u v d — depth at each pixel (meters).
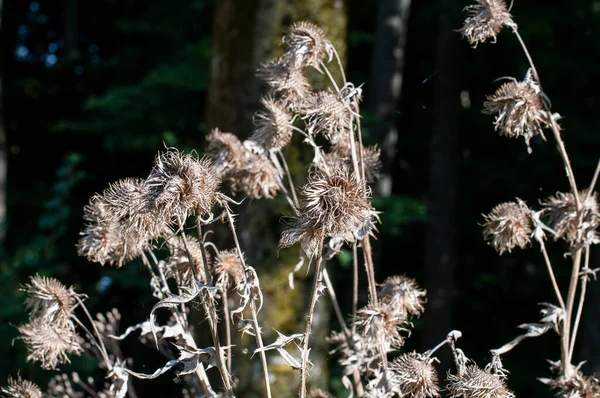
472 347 10.98
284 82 2.33
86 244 2.11
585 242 2.24
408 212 8.91
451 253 10.47
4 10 16.66
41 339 2.05
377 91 9.80
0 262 7.47
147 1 12.38
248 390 4.00
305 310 4.35
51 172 13.85
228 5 4.77
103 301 9.83
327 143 4.35
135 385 7.27
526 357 9.73
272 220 4.28
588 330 7.11
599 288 7.08
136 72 12.33
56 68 13.85
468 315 11.48
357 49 11.91
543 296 10.36
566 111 9.12
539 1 8.48
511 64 11.05
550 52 8.79
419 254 12.18
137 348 7.43
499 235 2.32
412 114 12.17
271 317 4.23
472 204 11.56
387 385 1.97
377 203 8.62
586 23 8.41
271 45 4.66
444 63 10.53
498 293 11.25
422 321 10.41
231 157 2.47
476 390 1.83
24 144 13.74
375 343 2.02
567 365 2.19
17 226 12.61
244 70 4.67
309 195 1.68
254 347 3.97
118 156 11.96
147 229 1.75
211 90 4.91
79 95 13.37
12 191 13.07
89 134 12.18
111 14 17.08
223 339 3.82
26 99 13.53
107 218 1.88
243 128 4.69
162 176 1.69
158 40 11.80
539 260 9.85
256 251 4.29
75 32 15.86
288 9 4.66
